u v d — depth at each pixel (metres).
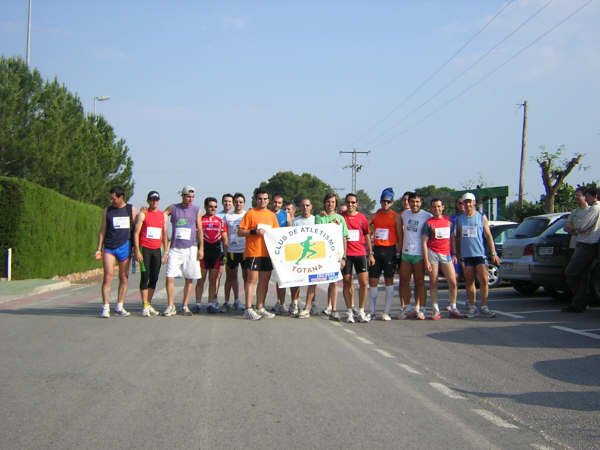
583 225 10.08
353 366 6.32
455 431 4.27
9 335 8.04
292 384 5.54
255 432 4.21
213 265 10.66
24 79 28.77
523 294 13.83
